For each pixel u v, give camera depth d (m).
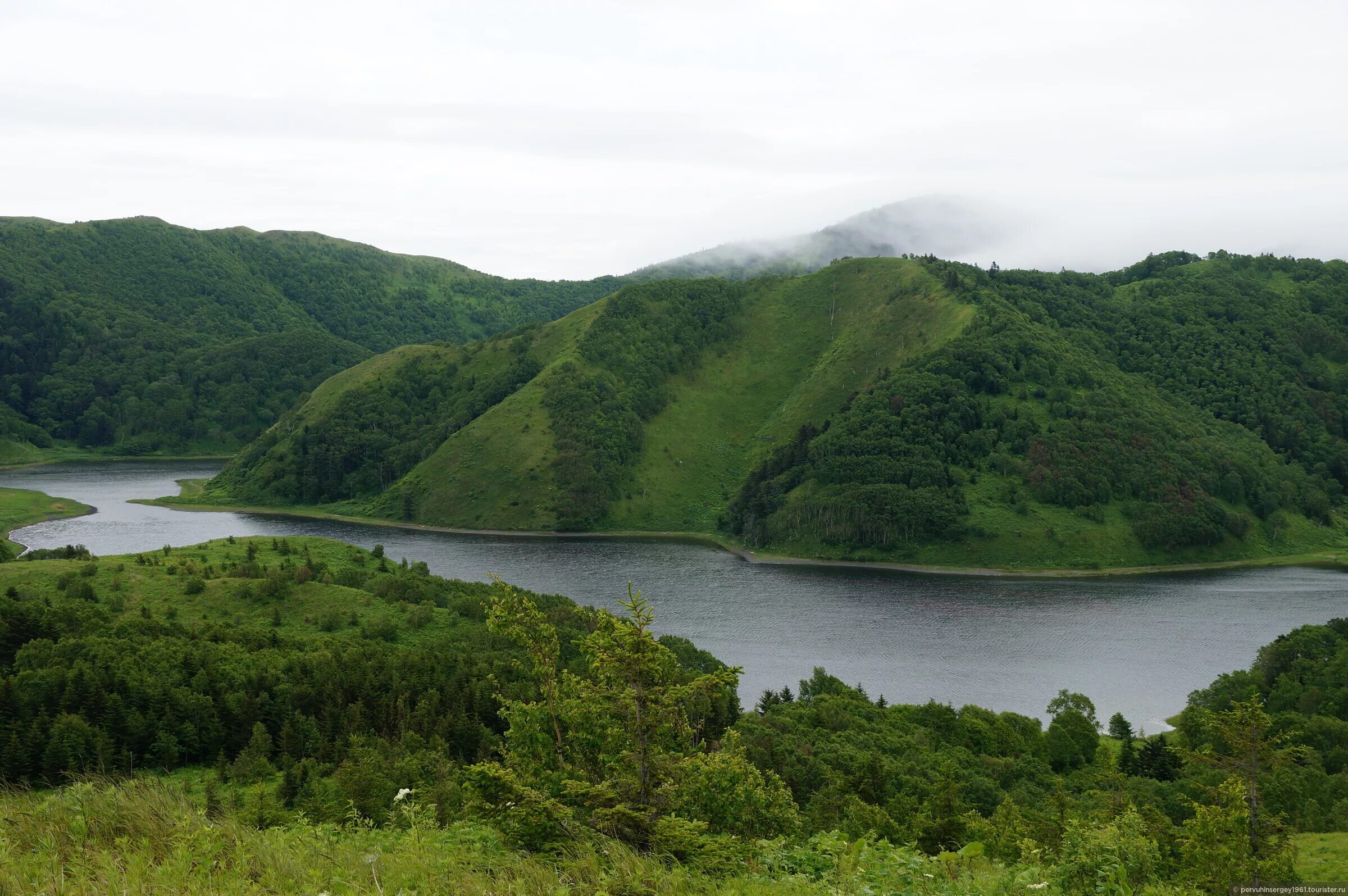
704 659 113.88
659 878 17.91
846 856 20.23
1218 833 43.78
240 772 64.44
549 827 21.14
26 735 61.62
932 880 19.69
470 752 71.94
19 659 76.75
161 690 72.00
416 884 16.16
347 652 89.50
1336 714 99.38
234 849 16.22
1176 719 116.00
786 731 84.44
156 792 18.72
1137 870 23.12
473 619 116.62
